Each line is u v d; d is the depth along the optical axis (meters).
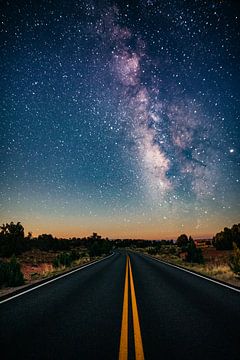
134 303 7.27
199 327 5.14
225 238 42.50
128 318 5.79
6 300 7.75
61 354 3.91
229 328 5.08
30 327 5.16
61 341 4.42
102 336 4.66
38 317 5.88
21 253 34.00
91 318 5.80
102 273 15.19
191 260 25.03
